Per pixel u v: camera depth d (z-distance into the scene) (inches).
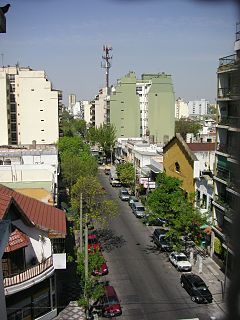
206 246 1481.3
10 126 3284.9
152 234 1700.3
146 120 4025.6
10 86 3326.8
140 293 1133.7
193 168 1600.6
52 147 2731.3
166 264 1362.0
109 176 3159.5
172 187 1402.6
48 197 1315.2
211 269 1305.4
